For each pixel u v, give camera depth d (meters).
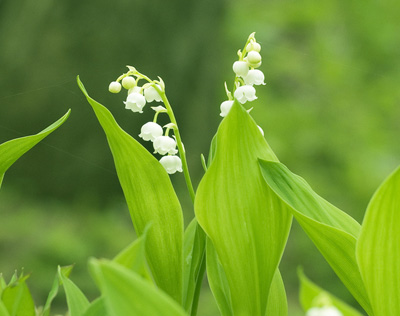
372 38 12.16
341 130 10.88
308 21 12.07
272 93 11.62
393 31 12.16
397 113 11.25
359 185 9.70
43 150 7.53
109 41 7.76
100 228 7.16
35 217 7.00
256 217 1.33
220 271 1.50
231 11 11.10
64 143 7.58
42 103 7.53
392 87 11.51
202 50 8.54
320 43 11.91
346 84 11.60
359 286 1.31
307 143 10.54
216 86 9.07
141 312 0.81
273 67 11.65
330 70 11.58
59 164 7.53
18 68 7.60
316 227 1.26
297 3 12.08
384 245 1.14
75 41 7.68
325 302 0.79
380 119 11.10
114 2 7.71
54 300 5.78
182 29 8.23
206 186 1.29
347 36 12.30
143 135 1.49
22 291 1.27
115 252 6.86
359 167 10.02
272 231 1.34
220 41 9.12
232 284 1.37
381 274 1.17
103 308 1.00
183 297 1.51
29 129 7.52
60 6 7.65
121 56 7.84
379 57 12.12
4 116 7.50
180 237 1.45
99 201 7.70
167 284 1.45
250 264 1.35
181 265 1.45
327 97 11.42
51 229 6.79
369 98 11.41
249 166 1.31
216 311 5.83
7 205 7.16
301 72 11.66
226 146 1.29
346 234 1.24
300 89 11.63
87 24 7.73
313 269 8.01
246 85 1.48
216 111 9.28
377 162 10.12
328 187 9.85
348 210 9.57
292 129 10.78
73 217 7.34
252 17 11.93
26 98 7.49
